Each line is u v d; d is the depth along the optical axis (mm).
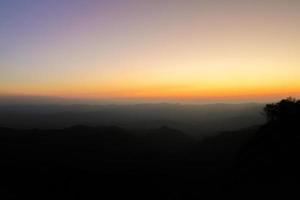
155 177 53938
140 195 44062
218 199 31594
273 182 29766
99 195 44938
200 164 72812
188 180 50062
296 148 33188
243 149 41719
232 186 34250
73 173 55719
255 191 29656
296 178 28672
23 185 48594
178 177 54625
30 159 81500
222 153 82312
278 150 34375
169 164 79062
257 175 32938
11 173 55625
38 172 56594
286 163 31781
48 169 59625
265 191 28719
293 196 25703
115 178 52438
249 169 35219
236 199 29672
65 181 50625
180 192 40438
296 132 35719
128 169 68938
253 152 37719
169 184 47969
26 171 56812
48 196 44281
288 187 27641
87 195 45062
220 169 59344
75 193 45625
